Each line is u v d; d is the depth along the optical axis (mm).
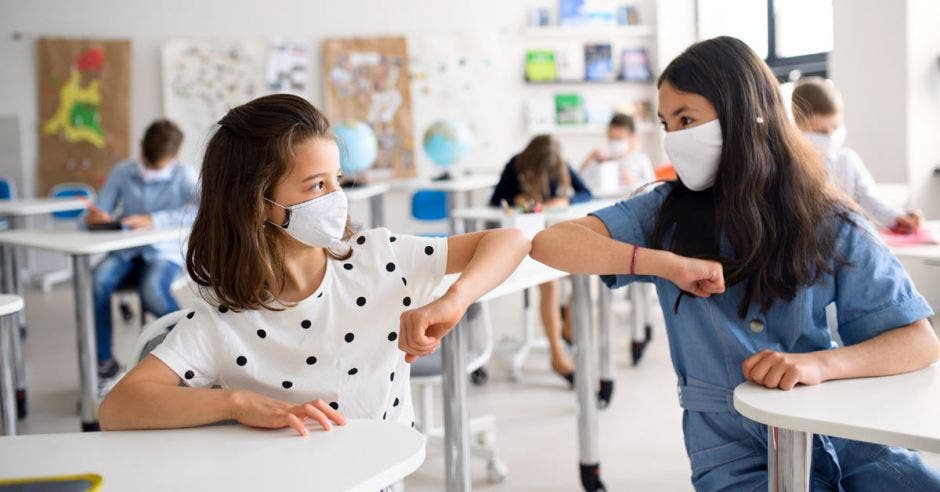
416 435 1085
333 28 7523
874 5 4883
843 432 1064
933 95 4809
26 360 4613
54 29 7355
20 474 1010
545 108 7531
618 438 3182
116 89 7398
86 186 7414
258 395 1151
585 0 7516
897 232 2738
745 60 1400
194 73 7434
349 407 1299
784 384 1215
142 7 7395
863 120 5004
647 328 4484
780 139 1391
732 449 1435
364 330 1303
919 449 1018
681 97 1413
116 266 3930
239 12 7445
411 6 7520
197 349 1244
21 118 7355
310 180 1204
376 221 6164
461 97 7555
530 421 3418
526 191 4117
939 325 4258
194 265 1247
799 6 6031
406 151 7578
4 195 6863
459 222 4629
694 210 1477
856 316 1380
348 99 7527
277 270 1247
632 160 5148
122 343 4984
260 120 1203
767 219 1380
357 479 951
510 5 7516
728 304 1446
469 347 2668
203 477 976
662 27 7434
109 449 1085
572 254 1458
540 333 4895
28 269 7363
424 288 1353
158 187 4195
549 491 2725
